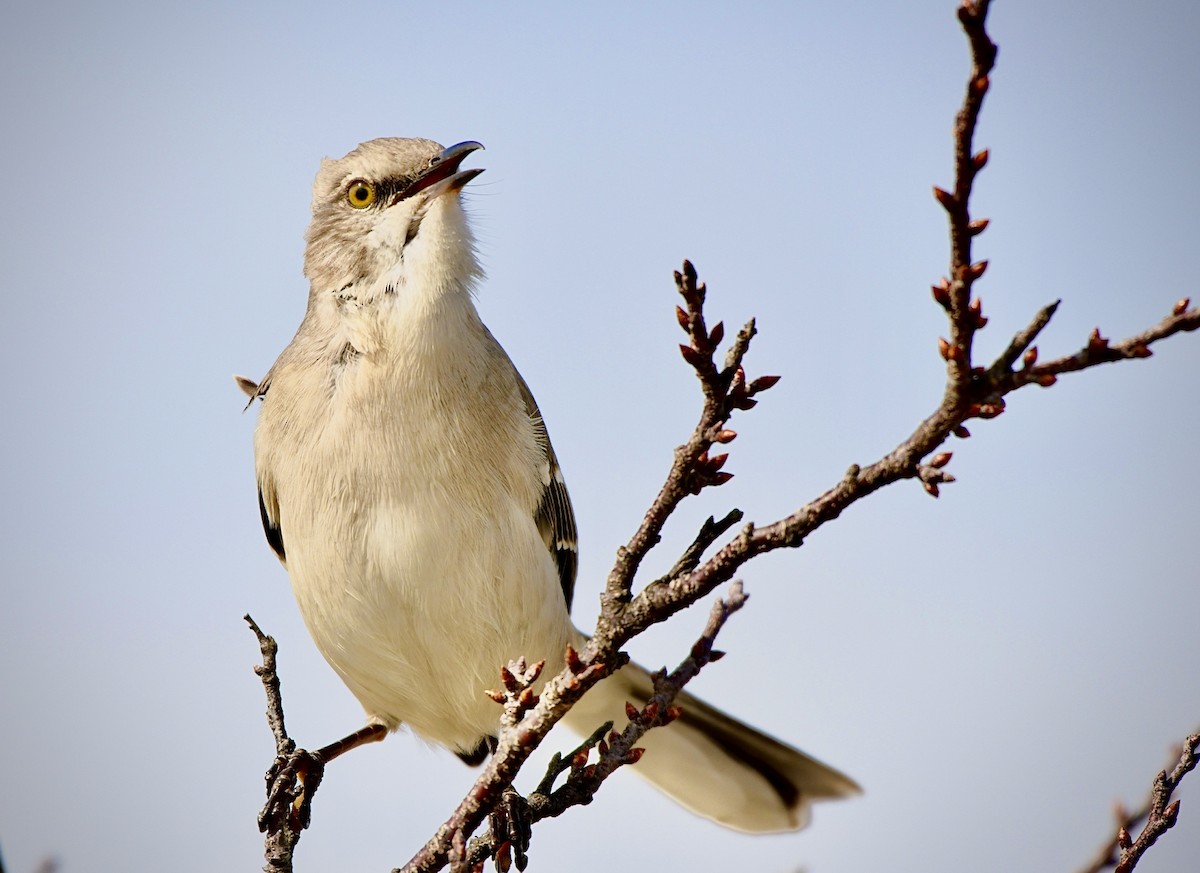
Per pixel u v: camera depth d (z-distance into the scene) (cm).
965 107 421
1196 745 661
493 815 671
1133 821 703
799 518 518
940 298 454
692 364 540
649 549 572
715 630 615
